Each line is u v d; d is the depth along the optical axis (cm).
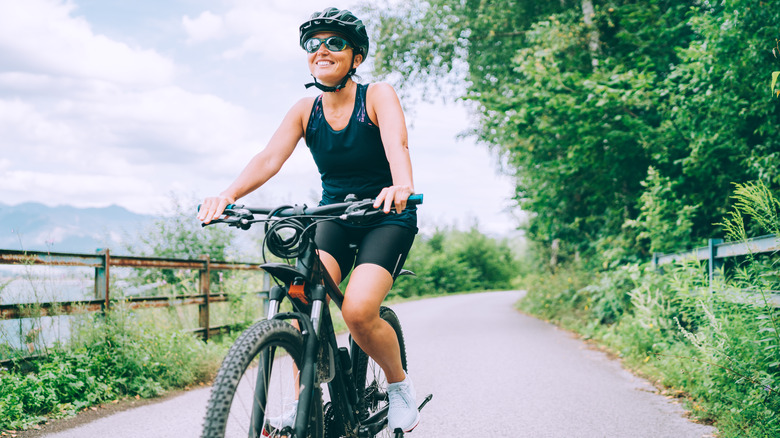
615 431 423
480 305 2180
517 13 1511
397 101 264
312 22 255
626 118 935
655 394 555
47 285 544
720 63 734
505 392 566
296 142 277
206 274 800
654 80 1041
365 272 248
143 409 505
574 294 1316
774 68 669
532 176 1305
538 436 413
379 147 270
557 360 769
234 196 249
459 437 412
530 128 1161
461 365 729
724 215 841
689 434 412
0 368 491
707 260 634
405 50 1575
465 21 1547
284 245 225
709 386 468
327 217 216
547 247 1927
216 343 809
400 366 276
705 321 502
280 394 210
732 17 696
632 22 1077
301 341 217
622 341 830
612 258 1062
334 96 269
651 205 849
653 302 693
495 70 1627
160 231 1082
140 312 691
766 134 759
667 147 926
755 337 428
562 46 1141
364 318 242
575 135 1050
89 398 511
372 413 299
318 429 229
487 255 4850
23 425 432
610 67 1074
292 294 227
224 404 174
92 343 570
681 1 1099
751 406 399
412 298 2948
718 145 791
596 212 1265
